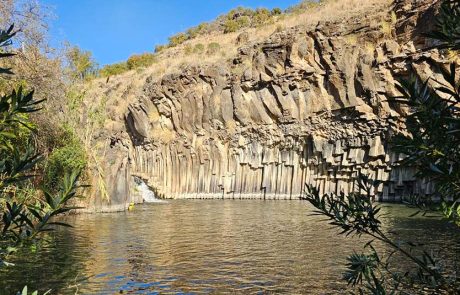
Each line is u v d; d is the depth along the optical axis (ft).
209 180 156.56
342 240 59.36
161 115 167.84
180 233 69.41
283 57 146.20
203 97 159.43
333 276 41.63
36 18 48.21
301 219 86.48
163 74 174.50
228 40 190.60
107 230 71.61
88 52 143.74
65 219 86.28
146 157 170.09
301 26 146.82
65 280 40.19
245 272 44.14
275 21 187.42
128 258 50.19
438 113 9.91
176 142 163.84
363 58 127.85
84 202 95.55
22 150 32.58
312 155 140.67
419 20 120.37
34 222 30.66
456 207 11.69
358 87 128.88
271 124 148.05
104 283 39.83
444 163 9.96
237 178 153.28
